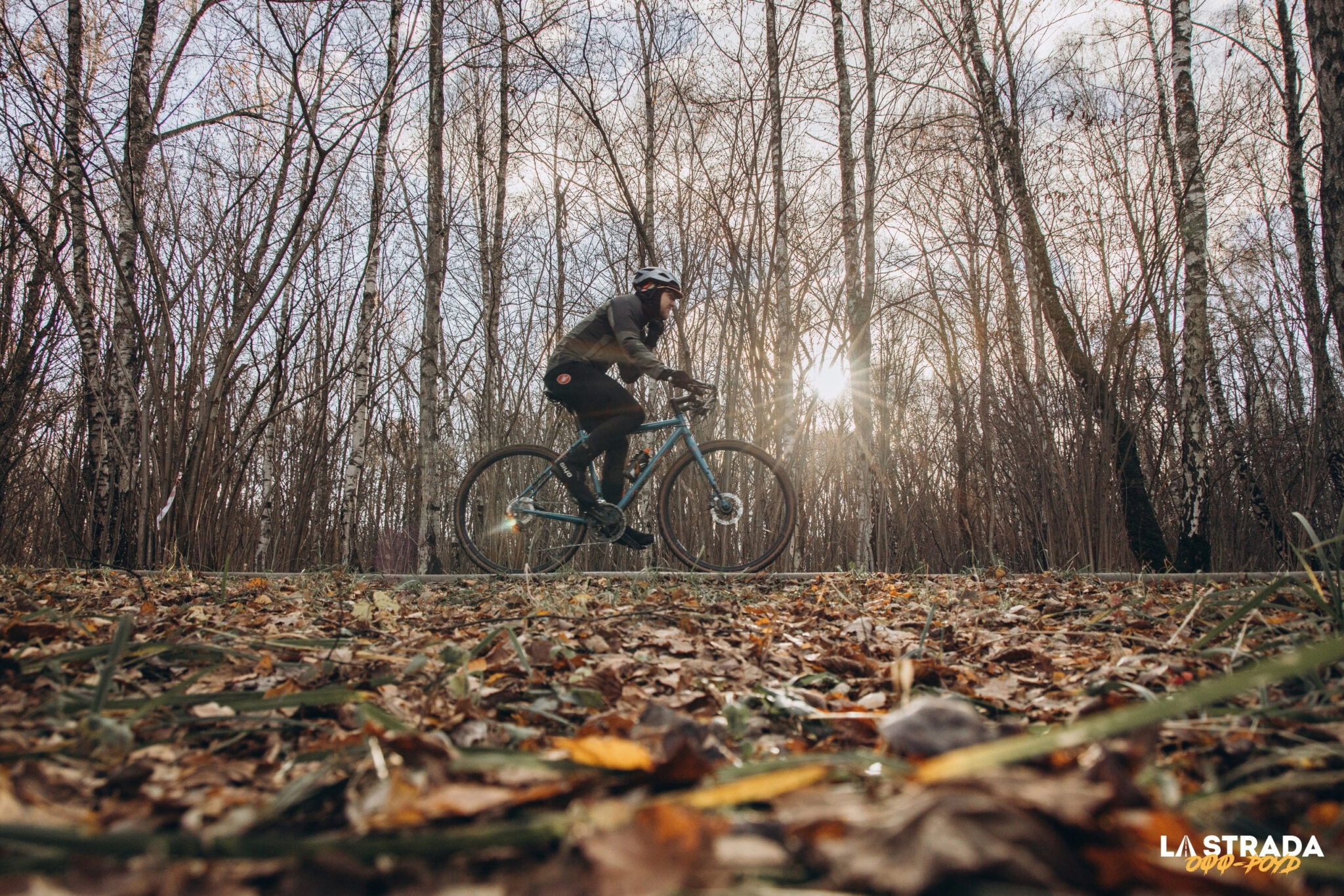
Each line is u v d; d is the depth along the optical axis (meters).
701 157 8.07
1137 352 5.89
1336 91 3.94
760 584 4.60
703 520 6.09
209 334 5.50
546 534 5.60
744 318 8.16
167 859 0.63
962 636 2.54
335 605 3.18
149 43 5.70
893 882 0.54
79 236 5.96
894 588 4.29
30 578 4.18
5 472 6.11
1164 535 6.43
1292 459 6.25
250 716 1.33
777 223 8.13
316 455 7.00
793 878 0.60
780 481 4.93
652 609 2.94
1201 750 1.09
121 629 1.37
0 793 0.80
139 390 5.91
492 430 10.05
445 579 4.69
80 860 0.61
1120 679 1.71
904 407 9.81
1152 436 6.27
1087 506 5.84
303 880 0.63
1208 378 7.43
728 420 8.03
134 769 1.01
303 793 0.86
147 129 5.59
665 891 0.56
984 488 7.30
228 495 5.64
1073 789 0.65
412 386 13.05
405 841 0.61
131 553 5.39
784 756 1.23
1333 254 3.96
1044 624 2.84
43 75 5.32
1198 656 1.84
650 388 9.82
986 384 6.86
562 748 1.08
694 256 9.43
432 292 6.61
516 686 1.68
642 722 1.28
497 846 0.64
